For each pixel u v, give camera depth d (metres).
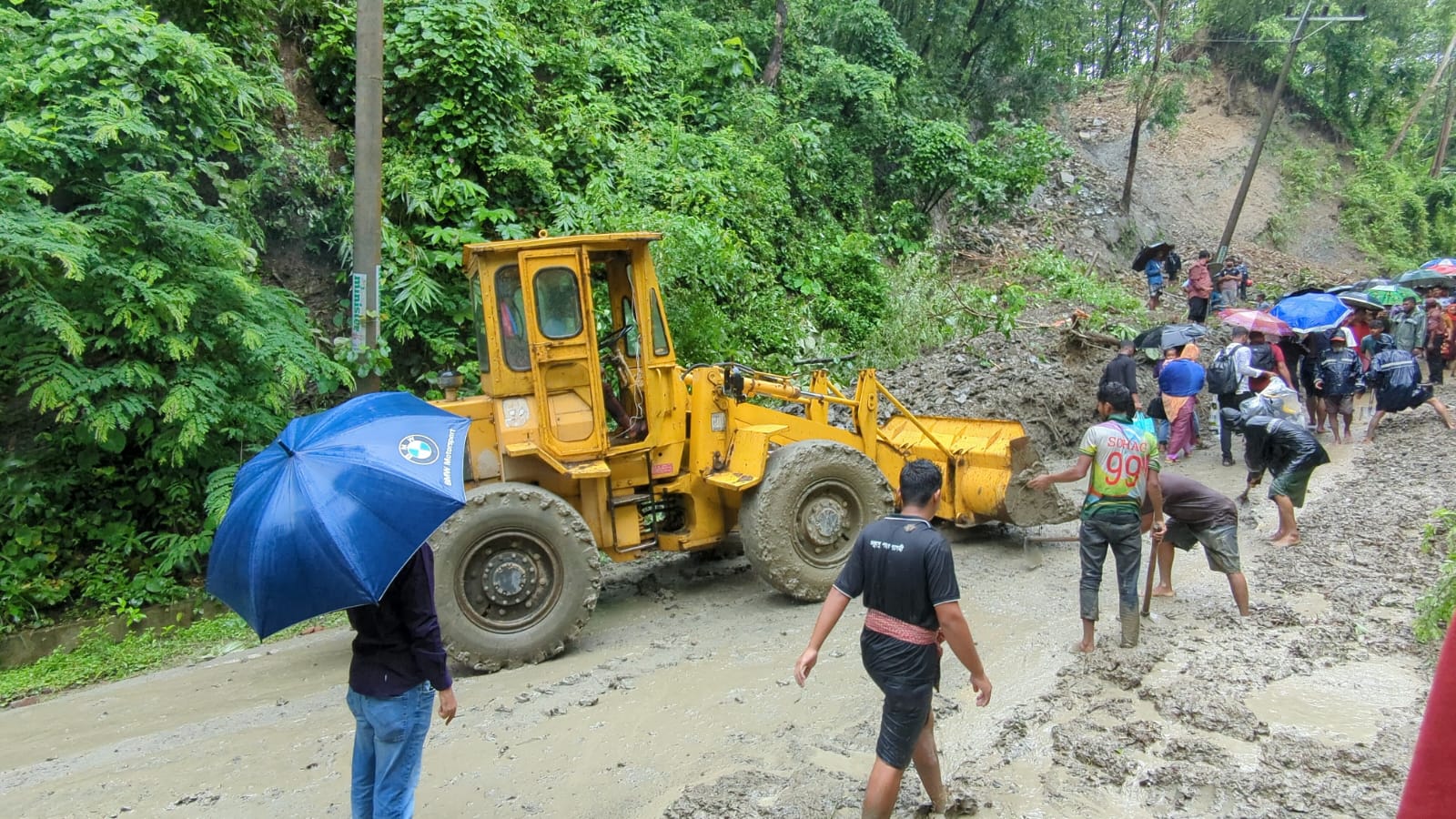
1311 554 6.89
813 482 6.66
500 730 4.82
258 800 4.29
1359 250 29.89
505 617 5.85
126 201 6.95
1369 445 10.88
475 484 6.35
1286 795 3.70
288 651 6.67
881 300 14.34
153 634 6.94
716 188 12.26
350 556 2.85
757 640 5.99
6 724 5.54
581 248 6.30
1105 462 5.31
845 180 16.89
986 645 5.59
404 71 9.98
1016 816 3.74
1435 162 36.97
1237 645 5.34
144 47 7.38
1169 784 3.89
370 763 3.46
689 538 6.88
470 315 9.46
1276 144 31.58
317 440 3.13
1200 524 5.89
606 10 14.94
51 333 6.72
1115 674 4.97
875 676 3.43
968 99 22.91
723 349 10.89
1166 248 20.00
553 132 11.44
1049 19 22.94
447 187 9.80
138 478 7.49
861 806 3.83
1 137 6.52
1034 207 23.97
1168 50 28.84
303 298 9.23
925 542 3.35
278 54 9.83
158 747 4.97
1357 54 32.47
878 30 18.83
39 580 6.80
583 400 6.36
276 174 9.01
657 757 4.44
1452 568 4.90
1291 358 12.23
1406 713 4.41
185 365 7.17
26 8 8.04
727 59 15.34
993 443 7.70
